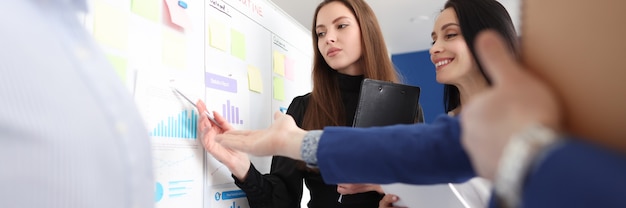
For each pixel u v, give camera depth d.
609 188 0.15
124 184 0.33
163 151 0.73
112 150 0.32
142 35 0.70
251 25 1.10
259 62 1.14
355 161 0.40
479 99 0.23
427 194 0.59
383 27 3.47
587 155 0.17
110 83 0.34
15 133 0.26
